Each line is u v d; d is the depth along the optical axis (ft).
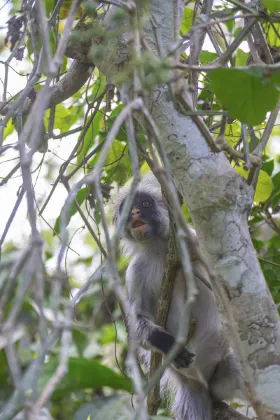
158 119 10.25
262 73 8.80
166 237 17.21
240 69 8.74
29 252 6.49
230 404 17.87
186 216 16.14
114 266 6.74
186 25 15.43
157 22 10.62
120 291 6.66
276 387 9.58
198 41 11.13
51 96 14.01
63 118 16.85
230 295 9.84
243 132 10.11
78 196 15.70
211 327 16.80
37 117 6.82
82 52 12.93
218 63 9.43
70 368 13.26
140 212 16.89
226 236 9.87
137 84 7.62
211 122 15.61
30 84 9.78
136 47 7.59
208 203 9.96
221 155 10.21
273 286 16.01
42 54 9.95
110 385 13.76
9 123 15.78
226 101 9.06
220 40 16.85
